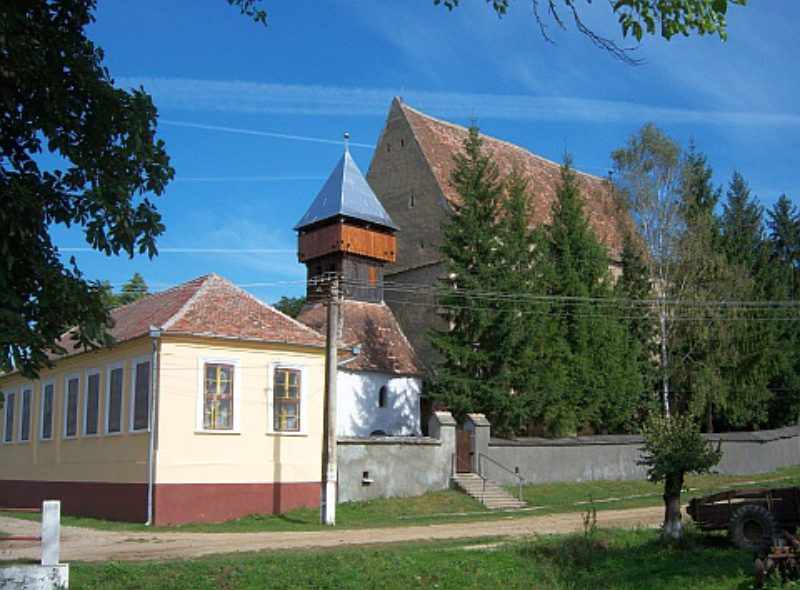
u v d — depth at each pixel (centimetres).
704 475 4381
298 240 4725
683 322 4850
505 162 5619
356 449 3303
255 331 3084
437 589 1541
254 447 3025
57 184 1157
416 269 4884
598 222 5738
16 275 1122
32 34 1102
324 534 2441
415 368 4378
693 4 967
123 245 1166
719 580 1548
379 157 5309
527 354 3947
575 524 2605
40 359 1080
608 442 4241
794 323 5334
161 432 2844
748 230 5609
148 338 2938
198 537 2388
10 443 4041
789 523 1850
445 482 3569
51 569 1384
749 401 5012
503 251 4016
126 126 1173
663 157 5100
